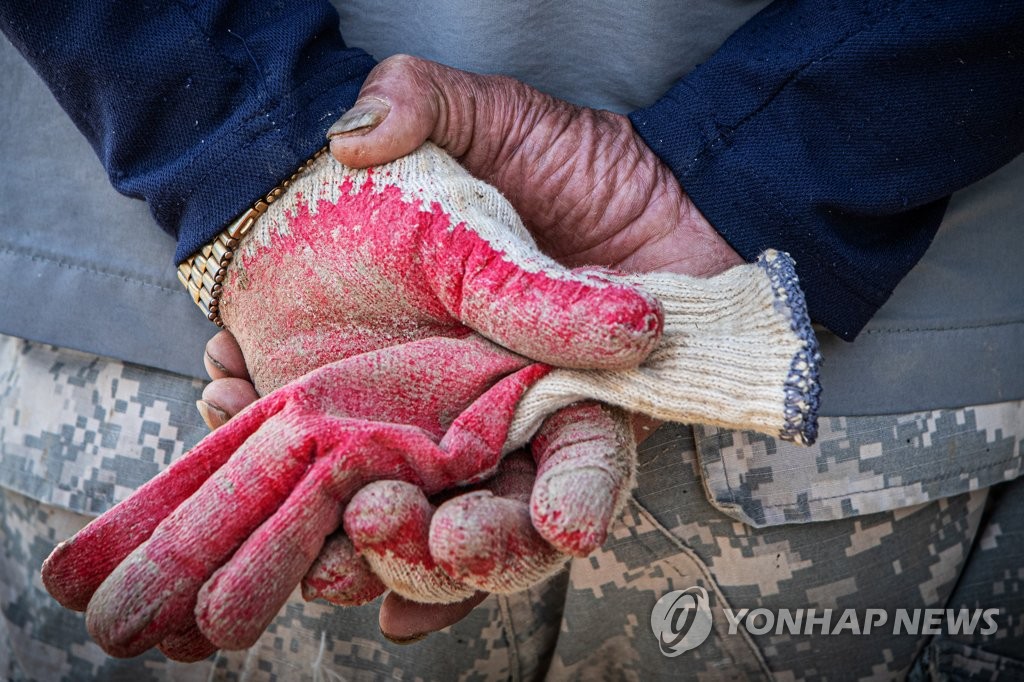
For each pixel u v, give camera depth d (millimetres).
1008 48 1050
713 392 920
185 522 846
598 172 1171
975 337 1333
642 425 1151
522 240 1010
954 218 1316
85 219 1354
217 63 1062
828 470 1300
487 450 893
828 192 1110
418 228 960
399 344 1004
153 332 1344
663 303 974
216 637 792
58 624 1458
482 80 1146
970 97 1075
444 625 977
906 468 1318
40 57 1066
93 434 1378
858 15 1074
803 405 898
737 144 1136
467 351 960
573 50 1296
